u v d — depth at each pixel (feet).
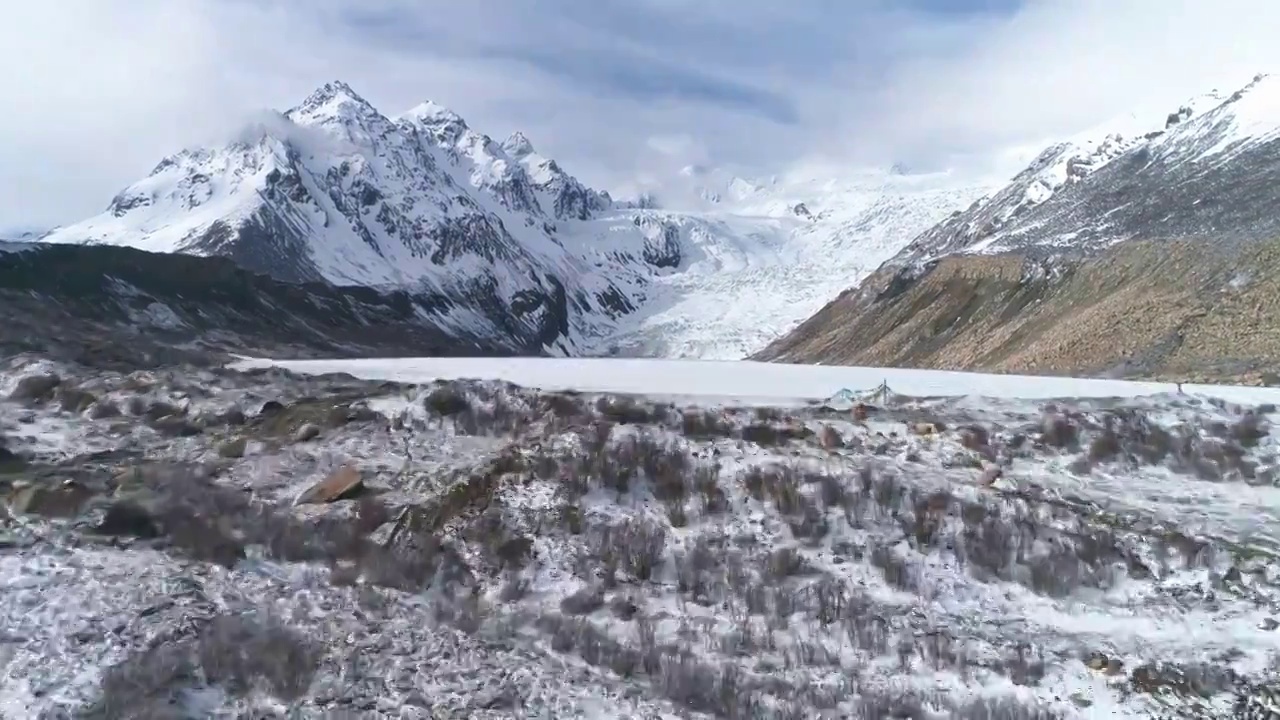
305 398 82.23
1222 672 41.45
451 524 52.75
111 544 46.57
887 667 42.19
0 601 38.96
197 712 32.68
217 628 38.34
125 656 35.50
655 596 48.01
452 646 40.32
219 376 94.02
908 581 50.42
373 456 65.21
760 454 64.85
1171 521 59.11
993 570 51.72
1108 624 46.85
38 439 66.90
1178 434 75.25
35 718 30.94
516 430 70.28
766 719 36.35
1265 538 56.49
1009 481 64.59
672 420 71.92
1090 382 110.22
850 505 57.31
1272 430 76.48
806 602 47.55
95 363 98.94
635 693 38.04
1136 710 38.73
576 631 42.57
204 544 47.03
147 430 71.56
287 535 49.57
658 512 56.24
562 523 53.62
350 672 37.04
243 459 64.44
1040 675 41.47
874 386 99.30
